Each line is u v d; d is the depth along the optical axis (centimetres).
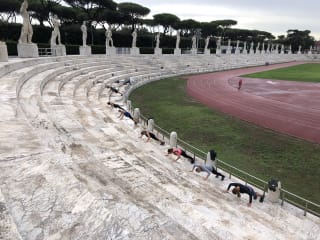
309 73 6272
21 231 321
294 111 2566
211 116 2277
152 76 4291
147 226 342
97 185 536
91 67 3281
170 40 8500
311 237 792
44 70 2333
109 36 4850
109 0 6606
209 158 1188
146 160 1120
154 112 2336
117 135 1348
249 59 9225
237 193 977
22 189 397
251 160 1423
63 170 459
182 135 1781
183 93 3325
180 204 721
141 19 8225
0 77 1565
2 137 580
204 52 8212
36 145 551
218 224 695
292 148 1599
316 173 1291
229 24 11600
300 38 14275
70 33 5809
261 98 3203
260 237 702
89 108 1741
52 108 1382
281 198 1057
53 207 363
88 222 341
